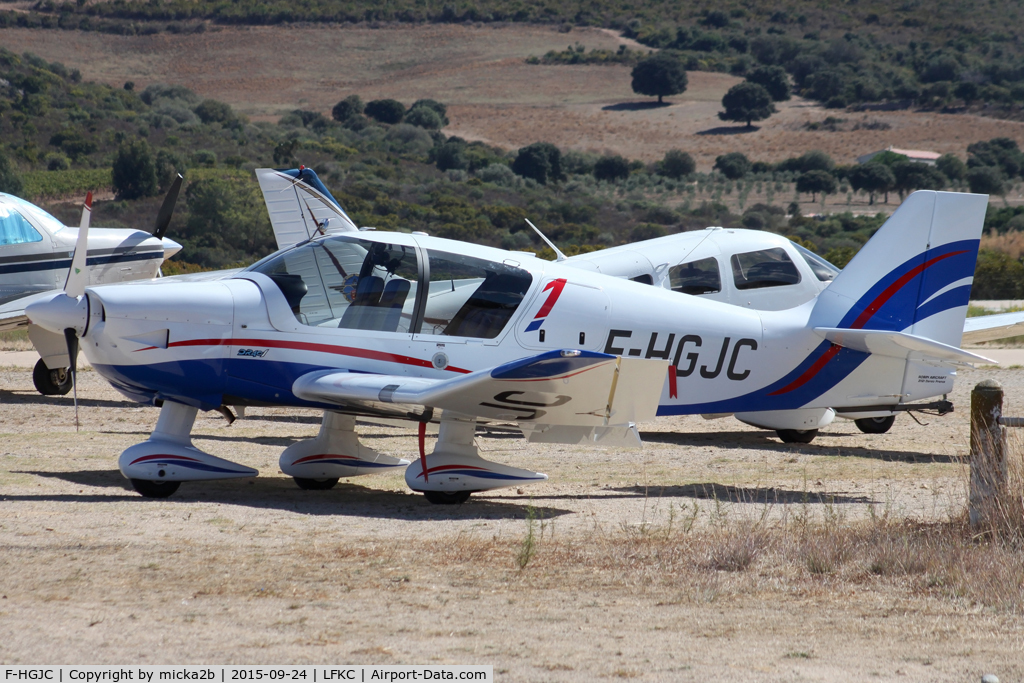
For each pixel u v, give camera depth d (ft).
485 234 655.76
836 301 96.99
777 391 95.66
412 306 77.82
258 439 113.60
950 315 99.50
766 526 65.10
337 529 65.41
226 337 75.56
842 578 53.88
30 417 127.03
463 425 77.56
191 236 629.51
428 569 54.29
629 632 44.19
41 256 139.33
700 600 49.47
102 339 74.54
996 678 38.42
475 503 77.87
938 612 47.88
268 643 41.63
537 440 78.48
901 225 98.02
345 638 42.52
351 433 85.51
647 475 92.58
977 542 61.31
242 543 59.82
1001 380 182.39
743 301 120.06
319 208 175.94
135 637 41.88
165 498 76.13
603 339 84.89
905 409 103.50
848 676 39.11
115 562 53.93
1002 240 559.38
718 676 38.83
